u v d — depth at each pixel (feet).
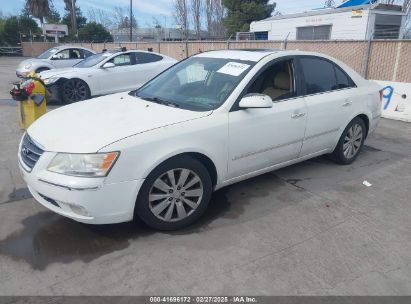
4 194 13.65
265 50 14.64
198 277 9.29
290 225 11.79
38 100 22.15
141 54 36.06
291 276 9.38
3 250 10.25
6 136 21.34
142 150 10.16
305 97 14.30
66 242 10.66
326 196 13.91
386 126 25.11
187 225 11.57
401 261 10.11
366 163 17.57
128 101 13.34
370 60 29.30
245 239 10.96
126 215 10.40
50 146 10.15
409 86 26.43
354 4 64.54
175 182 11.10
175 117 11.27
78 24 176.96
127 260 9.91
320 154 15.94
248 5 110.32
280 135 13.41
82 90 32.63
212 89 12.83
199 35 135.13
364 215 12.56
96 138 10.07
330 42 32.42
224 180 12.41
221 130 11.65
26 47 125.39
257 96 11.76
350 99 16.05
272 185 14.76
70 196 9.72
